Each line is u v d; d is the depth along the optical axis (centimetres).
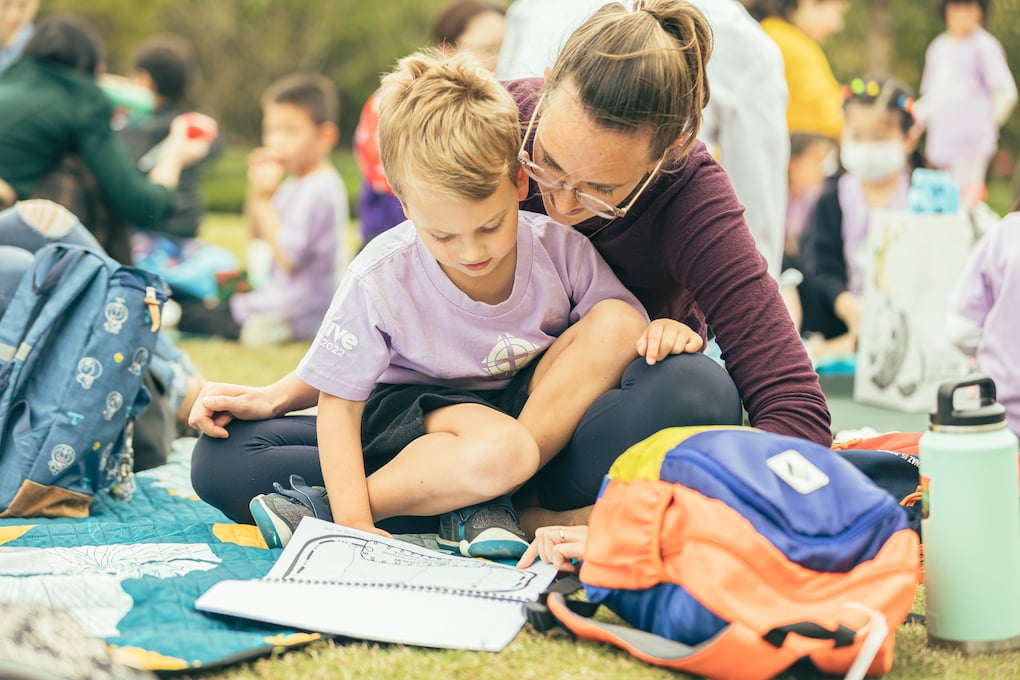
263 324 491
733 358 187
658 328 189
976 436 150
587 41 167
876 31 1360
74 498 216
